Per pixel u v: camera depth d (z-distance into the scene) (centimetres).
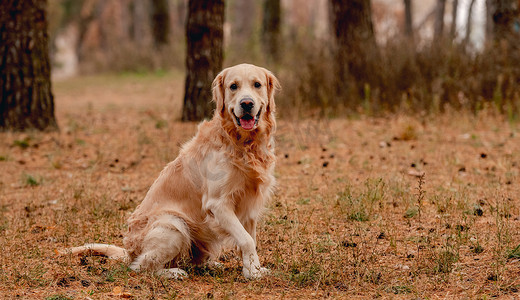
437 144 865
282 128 998
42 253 469
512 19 1218
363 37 1181
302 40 1327
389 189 624
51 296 364
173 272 411
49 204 623
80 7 4559
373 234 499
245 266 402
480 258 421
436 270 397
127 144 906
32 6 956
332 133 964
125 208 604
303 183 686
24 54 956
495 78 1073
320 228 521
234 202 414
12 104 962
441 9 1966
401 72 1117
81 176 739
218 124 424
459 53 1108
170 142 889
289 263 431
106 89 2031
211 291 381
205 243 437
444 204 566
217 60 1039
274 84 443
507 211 530
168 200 430
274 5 2278
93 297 368
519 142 862
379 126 1011
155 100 1625
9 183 713
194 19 1020
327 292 373
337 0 1192
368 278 388
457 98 1060
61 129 1041
